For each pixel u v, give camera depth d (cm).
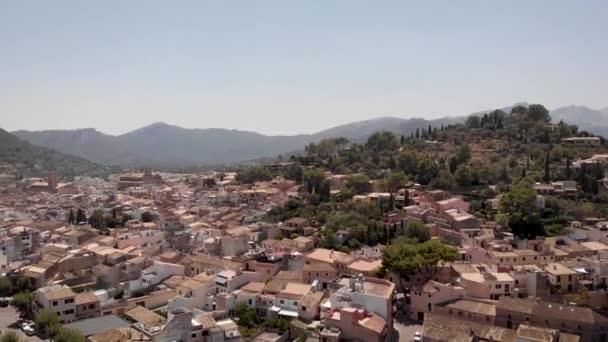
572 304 13375
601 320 11950
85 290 16138
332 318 12231
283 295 14262
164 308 15238
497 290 14212
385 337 12438
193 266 17950
